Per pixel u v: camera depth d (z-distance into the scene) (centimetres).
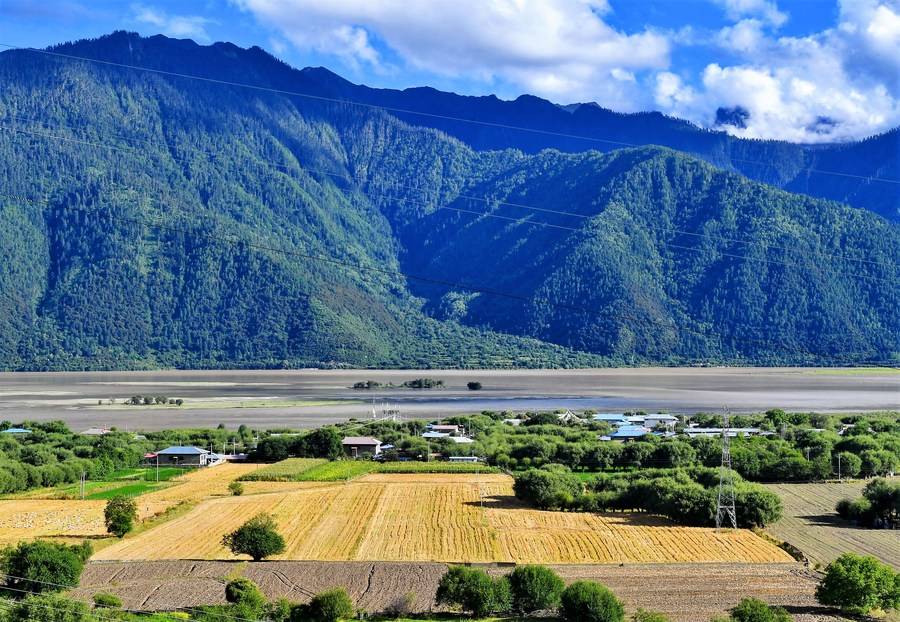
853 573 9981
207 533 13762
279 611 9431
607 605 9475
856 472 19375
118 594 10338
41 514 15350
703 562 12019
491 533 13738
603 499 15638
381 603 10212
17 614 9012
